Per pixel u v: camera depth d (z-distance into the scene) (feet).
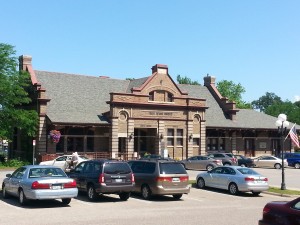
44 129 138.82
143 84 152.05
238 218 50.65
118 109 146.00
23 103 144.15
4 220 46.21
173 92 159.22
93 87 163.02
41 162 121.49
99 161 64.90
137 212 53.67
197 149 165.37
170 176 66.44
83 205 59.16
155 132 156.25
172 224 45.47
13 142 157.07
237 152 186.50
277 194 78.74
